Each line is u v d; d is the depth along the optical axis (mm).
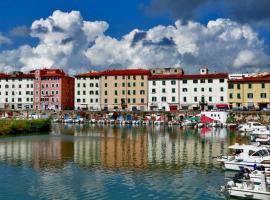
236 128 140625
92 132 121625
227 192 41094
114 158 64375
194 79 183875
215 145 83562
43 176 50375
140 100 193500
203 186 45312
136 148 77938
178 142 90375
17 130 110000
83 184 46281
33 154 68438
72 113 191375
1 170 54062
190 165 58000
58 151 72562
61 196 41625
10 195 41938
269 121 155250
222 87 179250
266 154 54375
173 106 187000
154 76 193250
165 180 48188
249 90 174625
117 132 122312
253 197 39031
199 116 159375
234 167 53281
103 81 199625
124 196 41625
